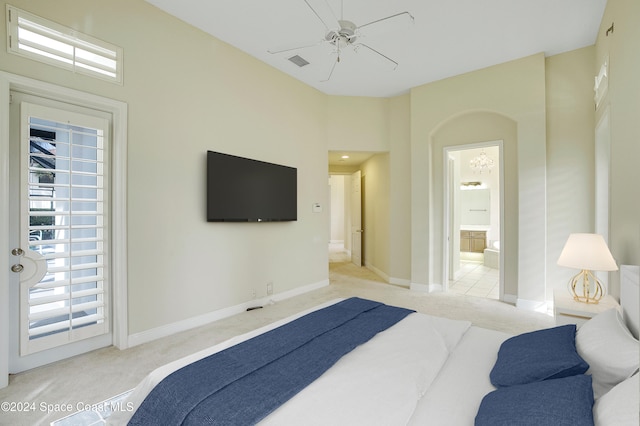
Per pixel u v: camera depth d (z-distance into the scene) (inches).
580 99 145.1
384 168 216.7
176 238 121.0
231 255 142.1
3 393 79.4
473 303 161.3
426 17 120.9
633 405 33.1
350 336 69.3
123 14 105.8
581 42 140.1
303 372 53.5
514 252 161.6
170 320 118.8
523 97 152.8
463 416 44.0
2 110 82.1
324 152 198.2
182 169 123.0
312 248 189.8
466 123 175.6
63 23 92.7
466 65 161.0
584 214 144.0
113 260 106.4
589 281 142.0
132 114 108.0
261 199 153.3
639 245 80.5
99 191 103.0
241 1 111.9
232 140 142.1
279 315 142.1
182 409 44.3
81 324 99.3
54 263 94.0
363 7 114.9
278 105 166.1
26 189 88.3
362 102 204.4
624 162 93.0
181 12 118.5
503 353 58.4
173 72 120.0
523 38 136.5
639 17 79.3
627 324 64.6
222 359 57.5
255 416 41.6
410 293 181.6
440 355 61.2
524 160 152.5
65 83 93.2
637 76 81.2
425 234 185.6
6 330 82.7
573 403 37.0
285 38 136.6
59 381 85.2
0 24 82.4
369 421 41.3
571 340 56.7
